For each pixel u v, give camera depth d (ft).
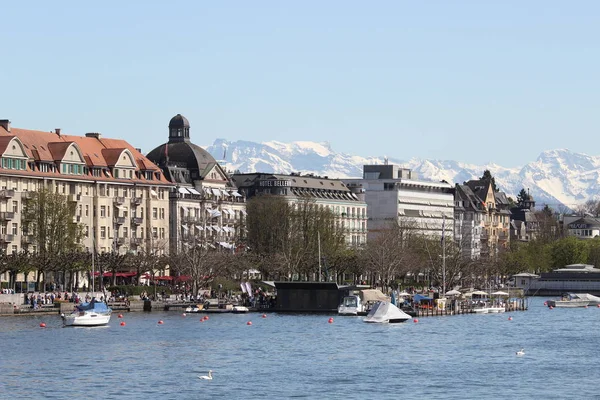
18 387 604.08
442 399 578.66
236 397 580.71
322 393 592.60
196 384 615.16
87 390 596.29
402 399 578.25
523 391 601.21
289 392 594.24
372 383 622.95
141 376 640.99
